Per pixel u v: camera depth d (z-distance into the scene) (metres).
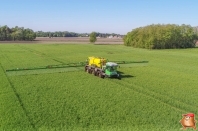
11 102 22.67
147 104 22.91
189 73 40.38
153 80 34.09
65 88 28.50
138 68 45.09
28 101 23.28
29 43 126.81
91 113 20.30
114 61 54.47
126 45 116.69
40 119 18.89
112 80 34.03
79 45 111.62
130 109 21.48
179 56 68.94
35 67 44.00
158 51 86.94
